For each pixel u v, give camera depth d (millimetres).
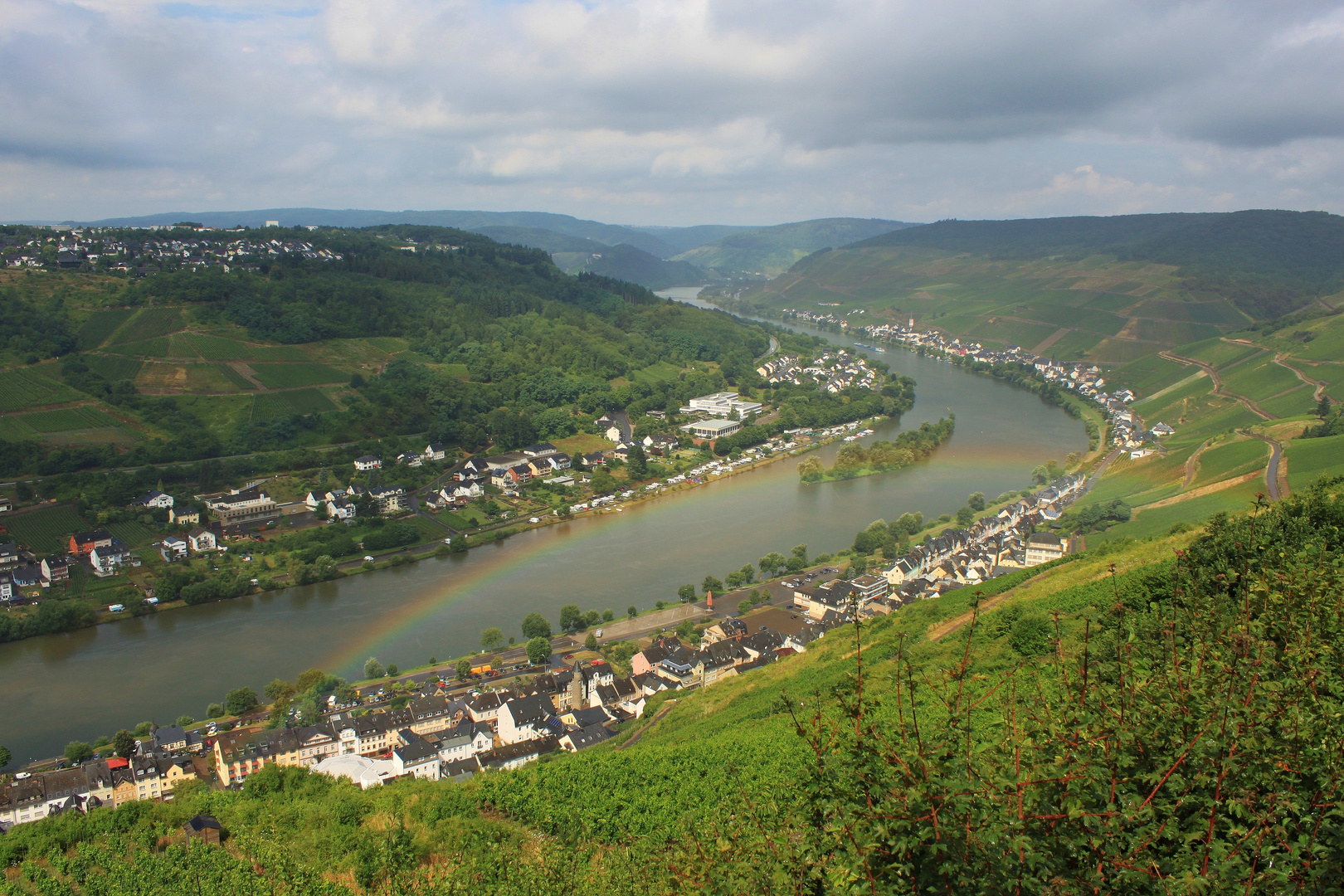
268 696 137750
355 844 66000
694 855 36281
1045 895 24828
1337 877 25828
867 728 29266
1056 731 28812
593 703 139000
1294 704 29344
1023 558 189375
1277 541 71625
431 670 149500
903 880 26359
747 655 150125
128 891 60312
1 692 144000
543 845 59375
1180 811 28031
